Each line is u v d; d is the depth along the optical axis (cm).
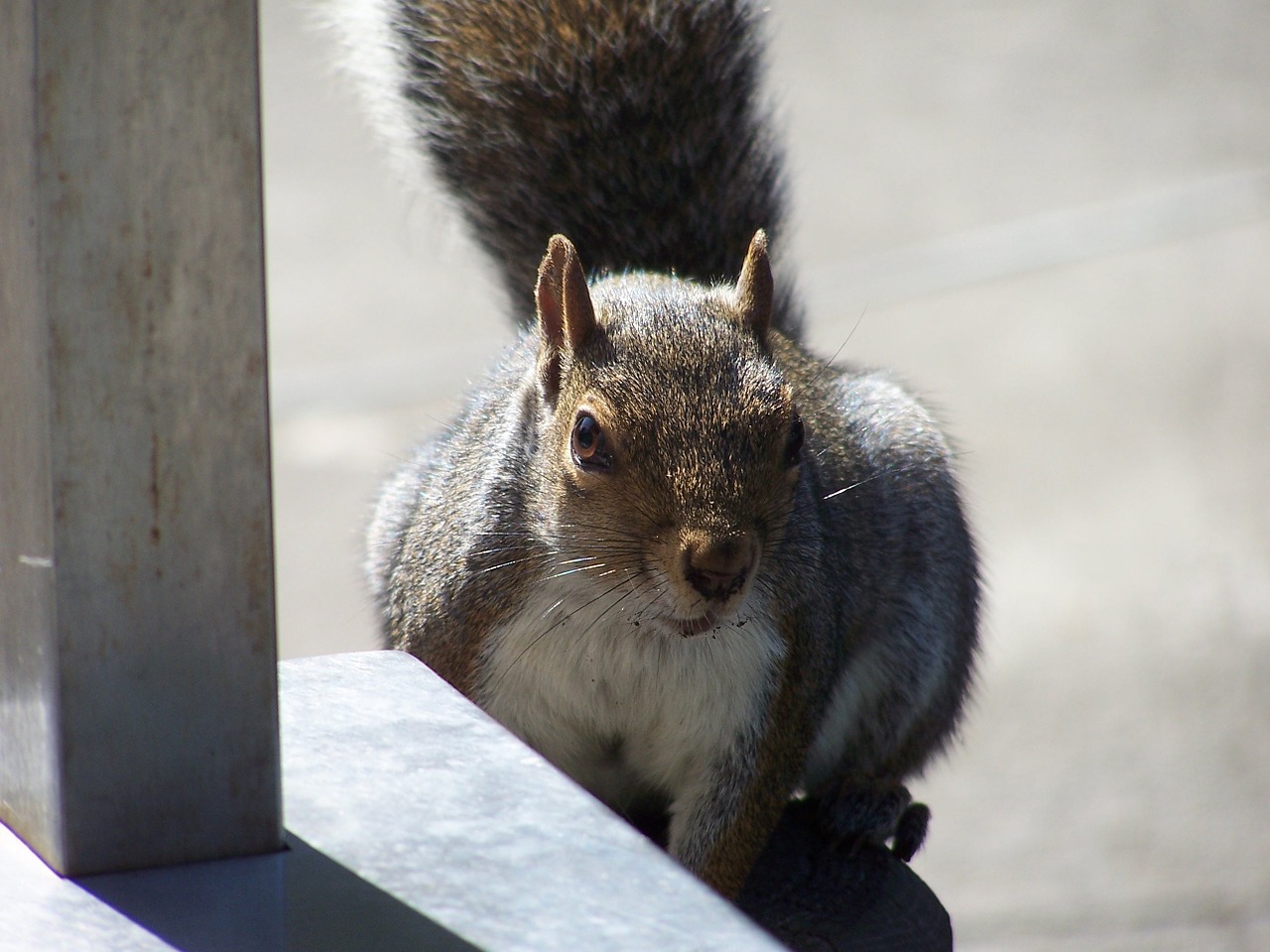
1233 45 3806
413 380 2459
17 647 388
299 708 473
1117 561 2083
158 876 379
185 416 375
